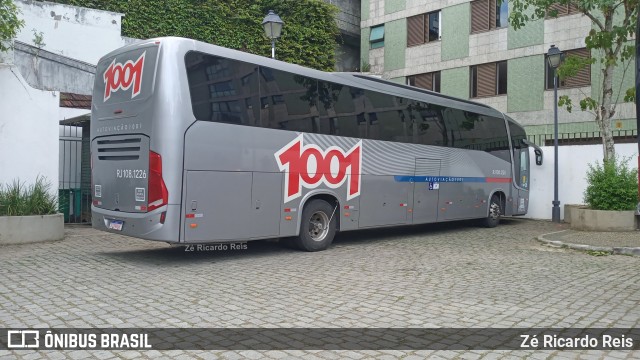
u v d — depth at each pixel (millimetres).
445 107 14336
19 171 12367
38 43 15602
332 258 9961
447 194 14172
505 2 24859
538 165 18562
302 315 6016
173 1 19734
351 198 11438
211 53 9047
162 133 8461
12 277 7812
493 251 11086
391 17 29047
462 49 26312
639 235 12484
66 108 15484
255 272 8500
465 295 7055
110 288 7227
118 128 9203
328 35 23844
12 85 12258
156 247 11047
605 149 14586
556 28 23203
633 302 6785
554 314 6191
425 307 6414
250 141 9492
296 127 10312
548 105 23469
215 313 6062
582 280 8141
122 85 9195
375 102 12156
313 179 10594
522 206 17578
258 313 6082
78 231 13234
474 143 15312
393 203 12492
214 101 9008
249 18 21516
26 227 11016
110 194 9367
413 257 10172
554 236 12789
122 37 17656
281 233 10047
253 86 9625
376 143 12070
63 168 15172
